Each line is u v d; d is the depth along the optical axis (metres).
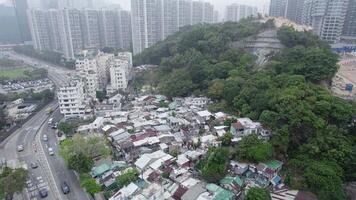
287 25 161.00
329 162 67.62
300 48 122.12
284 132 74.06
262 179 69.50
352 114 78.44
